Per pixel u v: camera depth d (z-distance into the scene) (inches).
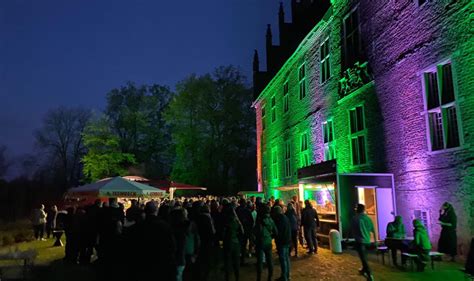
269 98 1254.9
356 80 660.7
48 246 696.4
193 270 382.0
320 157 807.7
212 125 1802.4
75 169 2113.7
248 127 1892.2
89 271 436.8
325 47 809.5
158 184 984.3
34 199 1905.8
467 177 417.1
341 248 544.1
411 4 521.7
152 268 213.5
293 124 988.6
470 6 418.0
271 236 364.2
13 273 410.3
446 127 459.8
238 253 361.4
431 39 479.5
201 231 377.1
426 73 495.5
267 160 1269.7
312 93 860.0
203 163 1713.8
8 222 1222.9
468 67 418.3
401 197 534.0
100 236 376.2
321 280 375.2
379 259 476.1
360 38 655.8
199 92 1769.2
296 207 620.1
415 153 506.3
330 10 754.8
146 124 1898.4
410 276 372.2
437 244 458.9
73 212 521.7
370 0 628.7
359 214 366.3
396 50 551.8
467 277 323.6
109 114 1958.7
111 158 1478.8
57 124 2101.4
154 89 2222.0
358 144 660.1
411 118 516.4
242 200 558.3
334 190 577.9
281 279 364.8
